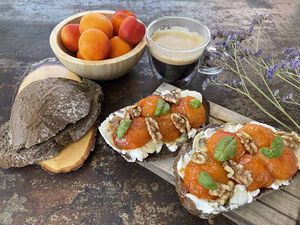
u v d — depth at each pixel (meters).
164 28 0.35
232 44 0.34
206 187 0.24
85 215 0.27
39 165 0.30
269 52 0.39
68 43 0.33
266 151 0.25
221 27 0.43
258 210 0.26
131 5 0.46
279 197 0.27
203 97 0.33
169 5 0.46
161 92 0.33
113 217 0.27
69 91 0.31
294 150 0.27
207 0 0.47
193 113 0.29
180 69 0.34
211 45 0.37
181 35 0.35
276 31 0.42
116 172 0.29
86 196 0.28
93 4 0.46
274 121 0.33
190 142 0.28
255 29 0.42
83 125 0.30
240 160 0.25
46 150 0.29
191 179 0.25
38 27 0.42
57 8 0.45
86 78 0.34
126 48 0.33
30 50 0.39
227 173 0.24
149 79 0.37
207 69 0.37
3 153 0.29
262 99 0.35
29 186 0.28
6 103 0.34
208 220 0.27
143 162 0.29
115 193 0.28
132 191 0.28
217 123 0.30
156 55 0.33
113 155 0.30
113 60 0.32
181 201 0.26
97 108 0.31
